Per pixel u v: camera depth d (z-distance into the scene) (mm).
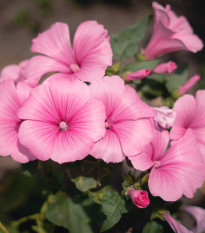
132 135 385
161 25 447
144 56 482
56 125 392
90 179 430
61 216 486
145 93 481
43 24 1102
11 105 398
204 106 423
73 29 1071
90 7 1137
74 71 425
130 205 398
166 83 468
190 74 973
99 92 390
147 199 374
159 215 417
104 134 373
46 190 499
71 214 491
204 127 434
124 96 394
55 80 385
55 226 527
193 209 490
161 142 402
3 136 393
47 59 434
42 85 386
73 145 372
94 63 406
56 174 513
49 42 437
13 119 400
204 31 1076
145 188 412
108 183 442
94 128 375
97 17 1111
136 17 1116
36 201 589
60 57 437
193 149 401
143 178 404
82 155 369
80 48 425
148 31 1028
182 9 1132
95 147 377
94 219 490
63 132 384
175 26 481
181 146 404
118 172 637
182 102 411
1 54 1013
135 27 478
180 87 467
